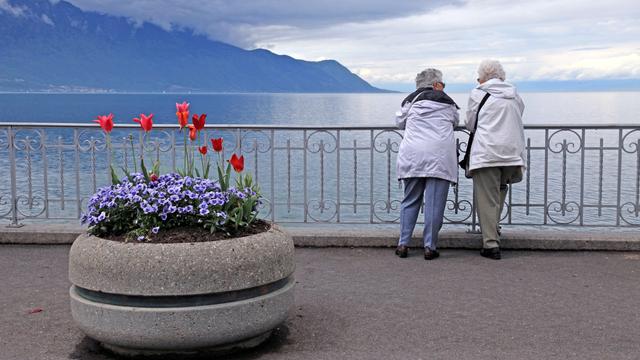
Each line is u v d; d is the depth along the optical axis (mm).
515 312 4758
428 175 6320
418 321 4562
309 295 5227
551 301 5027
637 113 98000
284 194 21453
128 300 3752
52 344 4152
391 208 7500
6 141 7453
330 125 7441
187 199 4090
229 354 3963
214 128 7324
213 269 3734
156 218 4023
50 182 17484
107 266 3750
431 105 6457
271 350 4039
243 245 3869
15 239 7098
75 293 3996
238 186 4402
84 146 7504
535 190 24438
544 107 135750
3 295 5234
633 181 26625
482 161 6336
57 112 108250
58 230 7125
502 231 7195
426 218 6426
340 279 5719
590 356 3891
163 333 3713
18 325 4508
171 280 3688
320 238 6938
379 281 5645
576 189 24734
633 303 4969
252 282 3854
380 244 6918
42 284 5562
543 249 6766
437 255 6508
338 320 4598
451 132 6492
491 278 5719
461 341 4160
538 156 31719
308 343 4152
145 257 3711
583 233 6926
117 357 3943
